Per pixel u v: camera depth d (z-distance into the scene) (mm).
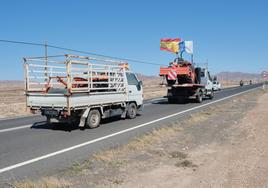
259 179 6562
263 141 10266
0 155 8945
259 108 21031
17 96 51594
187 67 26500
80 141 10805
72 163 8016
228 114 18109
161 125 14070
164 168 7527
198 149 9469
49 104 13086
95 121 13797
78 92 12906
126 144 10016
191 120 15445
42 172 7305
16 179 6820
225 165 7699
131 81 16719
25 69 13758
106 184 6461
